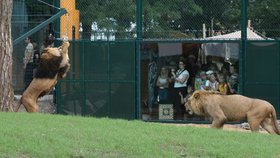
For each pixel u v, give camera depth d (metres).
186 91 38.88
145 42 38.88
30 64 40.62
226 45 38.12
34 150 17.58
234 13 40.38
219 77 38.41
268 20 41.19
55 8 39.41
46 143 18.52
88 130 21.02
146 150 18.38
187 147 19.25
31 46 40.75
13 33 41.25
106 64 39.22
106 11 40.66
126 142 19.23
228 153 18.58
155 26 39.81
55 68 29.78
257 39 38.12
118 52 39.09
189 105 30.75
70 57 39.41
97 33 40.72
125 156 17.73
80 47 39.38
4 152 17.45
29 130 20.23
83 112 39.50
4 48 29.61
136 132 21.17
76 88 39.53
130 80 39.03
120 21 40.44
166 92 39.00
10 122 22.00
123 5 40.31
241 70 37.88
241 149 19.14
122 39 39.28
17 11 41.59
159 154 18.09
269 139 22.39
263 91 37.78
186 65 38.81
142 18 39.66
